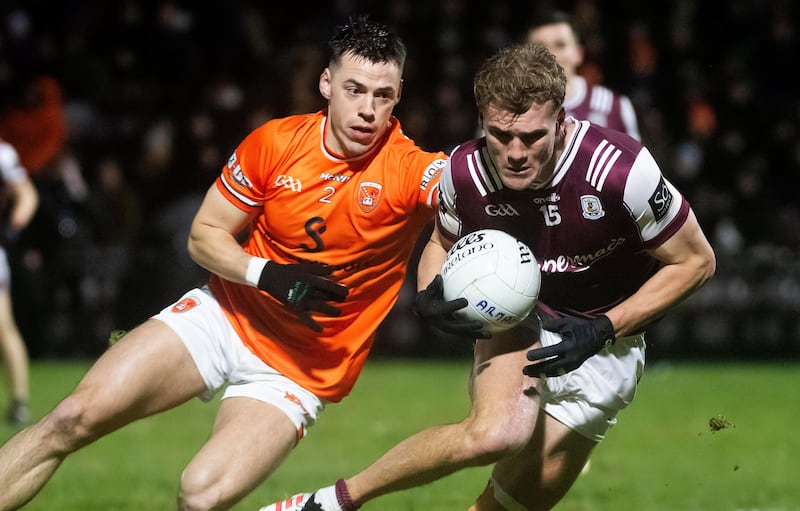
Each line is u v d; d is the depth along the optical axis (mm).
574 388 8594
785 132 28125
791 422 16844
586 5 27109
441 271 8188
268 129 8609
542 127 7434
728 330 25156
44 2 28141
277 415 8312
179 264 23062
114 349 8258
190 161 25062
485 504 8930
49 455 7949
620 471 13141
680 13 29109
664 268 8172
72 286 23047
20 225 16203
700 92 28000
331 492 8078
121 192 24359
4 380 21266
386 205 8484
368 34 8344
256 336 8625
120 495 11336
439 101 26391
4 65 25828
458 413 17016
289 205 8516
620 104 13234
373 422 16250
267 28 29109
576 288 8492
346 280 8641
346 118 8289
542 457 8680
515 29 28375
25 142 22109
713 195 25641
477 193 8094
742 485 12391
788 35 29031
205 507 7727
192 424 16250
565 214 8008
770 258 25047
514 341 8336
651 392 19859
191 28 27188
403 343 24531
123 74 26938
